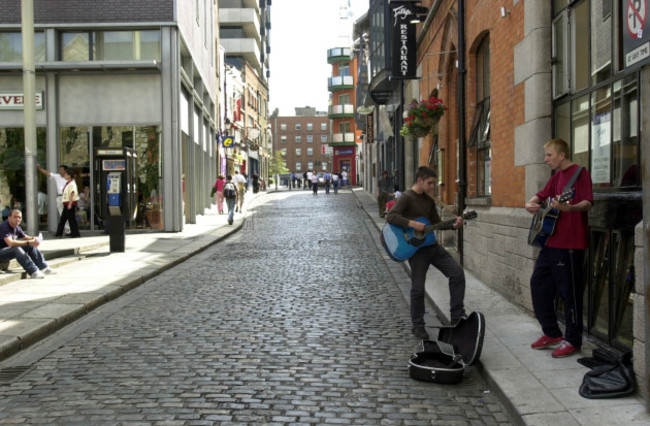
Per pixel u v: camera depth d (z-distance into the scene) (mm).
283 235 18062
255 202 35844
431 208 6613
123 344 6199
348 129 77312
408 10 15859
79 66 17438
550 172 6633
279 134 123875
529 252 6797
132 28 18141
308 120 124188
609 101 5305
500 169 8242
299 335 6504
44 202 17859
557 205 4980
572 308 5195
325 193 46219
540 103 6648
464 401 4605
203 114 27078
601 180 5504
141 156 18203
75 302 7836
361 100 33844
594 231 5555
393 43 15953
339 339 6348
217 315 7512
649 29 3514
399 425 4145
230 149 41719
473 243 9758
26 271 9891
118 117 18109
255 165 61094
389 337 6445
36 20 17891
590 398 4262
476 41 10164
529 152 6820
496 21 8438
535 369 4961
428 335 6453
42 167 17938
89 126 18062
